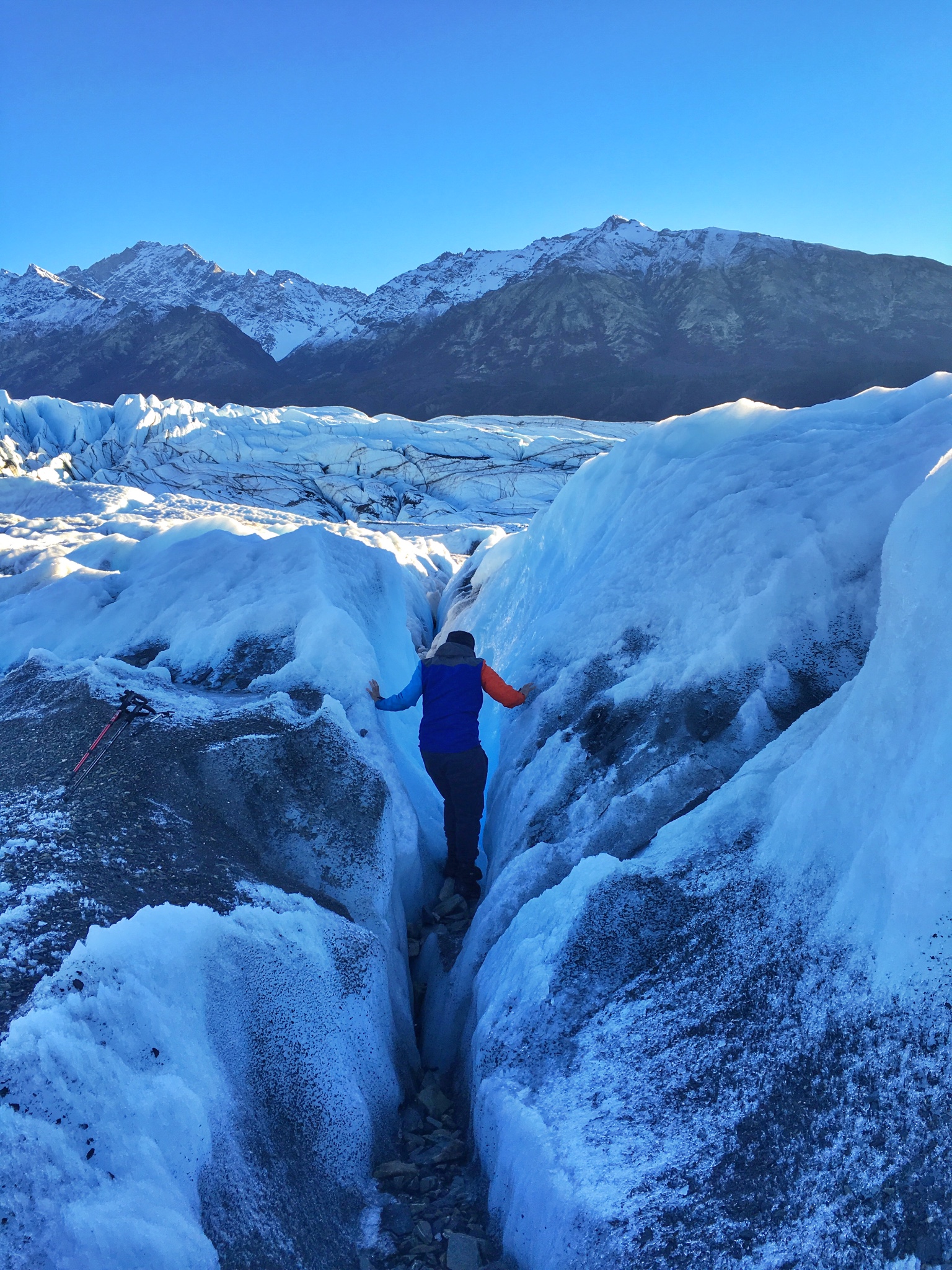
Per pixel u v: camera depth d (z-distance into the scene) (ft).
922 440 11.32
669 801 9.61
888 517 10.59
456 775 11.95
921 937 5.54
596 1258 5.60
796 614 10.46
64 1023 5.28
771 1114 5.79
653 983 7.39
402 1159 7.80
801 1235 5.07
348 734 11.52
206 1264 4.99
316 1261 5.98
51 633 16.61
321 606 14.82
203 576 17.22
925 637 6.56
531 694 13.32
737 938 7.11
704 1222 5.44
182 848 8.52
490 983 8.71
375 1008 8.43
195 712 11.50
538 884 9.77
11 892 6.85
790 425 14.80
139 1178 4.96
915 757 6.22
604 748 11.09
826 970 6.19
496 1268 6.34
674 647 11.41
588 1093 6.84
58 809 8.50
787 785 7.84
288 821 10.19
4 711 12.35
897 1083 5.24
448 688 12.37
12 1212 4.37
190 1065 5.89
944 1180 4.72
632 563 13.65
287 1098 6.81
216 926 6.88
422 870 11.81
